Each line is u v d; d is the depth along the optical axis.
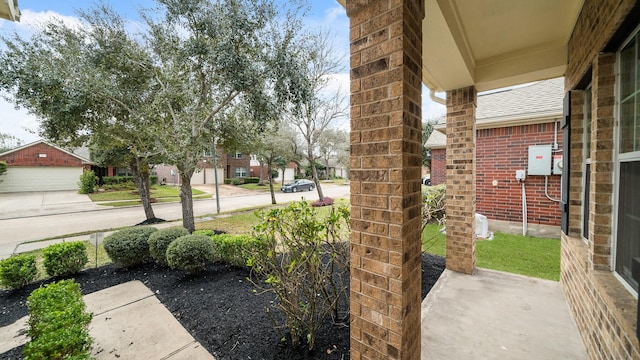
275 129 7.85
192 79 6.59
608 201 1.89
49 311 2.08
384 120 1.46
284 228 2.54
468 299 2.97
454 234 3.74
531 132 5.59
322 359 2.04
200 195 17.42
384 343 1.49
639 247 1.58
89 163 20.75
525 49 3.14
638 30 1.55
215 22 5.70
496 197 6.02
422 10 1.64
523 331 2.40
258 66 6.21
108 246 3.98
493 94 7.21
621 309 1.49
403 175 1.40
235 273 3.85
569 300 2.78
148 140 6.60
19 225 8.50
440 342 2.28
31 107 5.85
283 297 2.24
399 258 1.42
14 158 18.56
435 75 3.20
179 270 4.05
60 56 5.96
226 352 2.16
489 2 2.30
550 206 5.43
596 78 1.89
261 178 26.45
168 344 2.28
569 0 2.26
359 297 1.61
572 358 2.05
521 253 4.57
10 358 2.20
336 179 38.53
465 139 3.62
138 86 7.06
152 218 8.98
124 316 2.75
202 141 7.39
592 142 1.98
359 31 1.56
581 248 2.46
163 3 5.61
